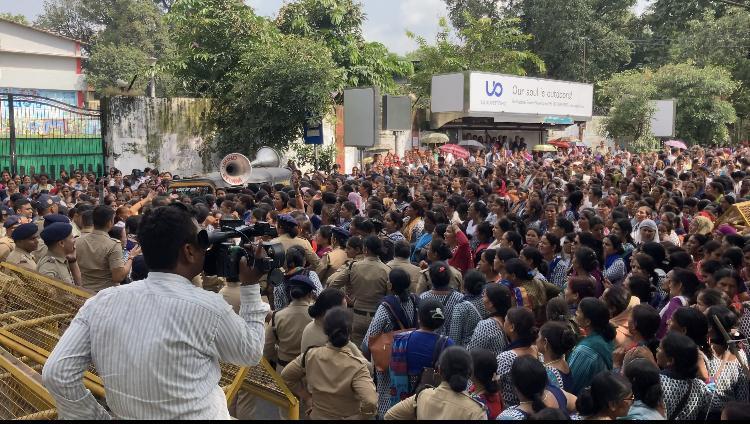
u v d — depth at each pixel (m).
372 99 21.34
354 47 26.44
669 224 8.02
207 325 2.35
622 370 4.01
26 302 4.67
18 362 3.58
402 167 19.70
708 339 4.38
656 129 32.72
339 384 4.11
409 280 5.13
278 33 23.06
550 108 28.59
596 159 23.38
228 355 2.45
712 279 5.52
